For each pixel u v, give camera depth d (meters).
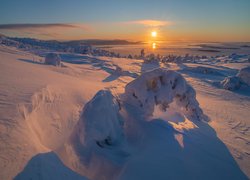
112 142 5.00
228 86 22.66
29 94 6.43
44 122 5.60
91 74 23.91
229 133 7.72
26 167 3.22
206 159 5.01
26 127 4.45
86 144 4.58
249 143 6.98
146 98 6.95
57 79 12.02
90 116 4.75
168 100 7.30
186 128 6.73
